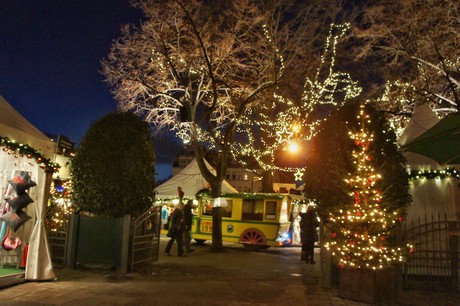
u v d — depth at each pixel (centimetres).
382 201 912
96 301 791
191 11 1888
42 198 945
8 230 963
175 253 1647
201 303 806
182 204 1577
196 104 1867
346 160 988
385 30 1972
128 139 1165
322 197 1030
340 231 920
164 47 1759
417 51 1916
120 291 884
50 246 1164
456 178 1125
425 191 1145
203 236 2005
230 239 1947
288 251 1936
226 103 2091
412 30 1916
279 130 2402
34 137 1077
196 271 1202
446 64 1844
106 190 1143
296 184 3719
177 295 866
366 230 888
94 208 1149
